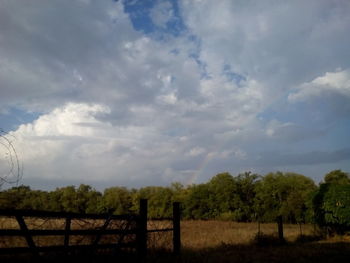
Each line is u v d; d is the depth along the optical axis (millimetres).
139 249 8695
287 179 66188
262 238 16391
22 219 5582
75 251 6906
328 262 10797
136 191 86500
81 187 79375
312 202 23672
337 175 61719
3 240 7137
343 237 21031
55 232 6188
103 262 7746
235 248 14523
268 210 64125
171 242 11391
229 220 67312
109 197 77312
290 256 12055
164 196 80625
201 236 20625
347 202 21109
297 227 36250
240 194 73562
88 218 7062
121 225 9086
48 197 76125
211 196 74938
